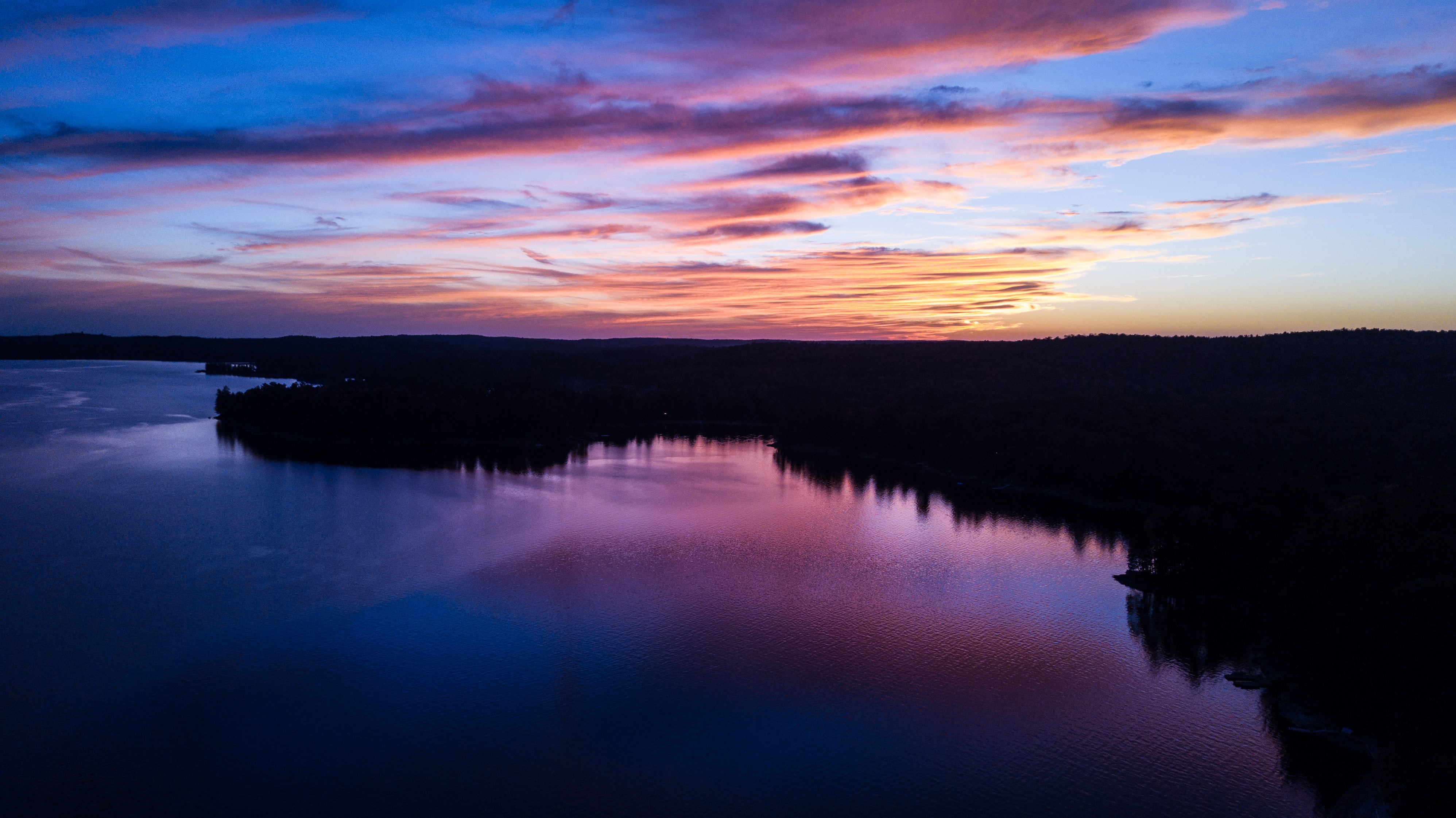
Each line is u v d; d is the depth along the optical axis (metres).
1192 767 52.41
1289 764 52.84
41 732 53.16
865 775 50.81
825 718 57.00
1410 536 66.50
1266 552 78.06
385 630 69.00
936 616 75.69
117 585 77.94
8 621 69.38
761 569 88.88
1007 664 66.00
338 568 84.44
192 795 47.34
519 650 65.94
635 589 80.81
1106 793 49.75
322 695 58.16
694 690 60.16
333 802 47.03
